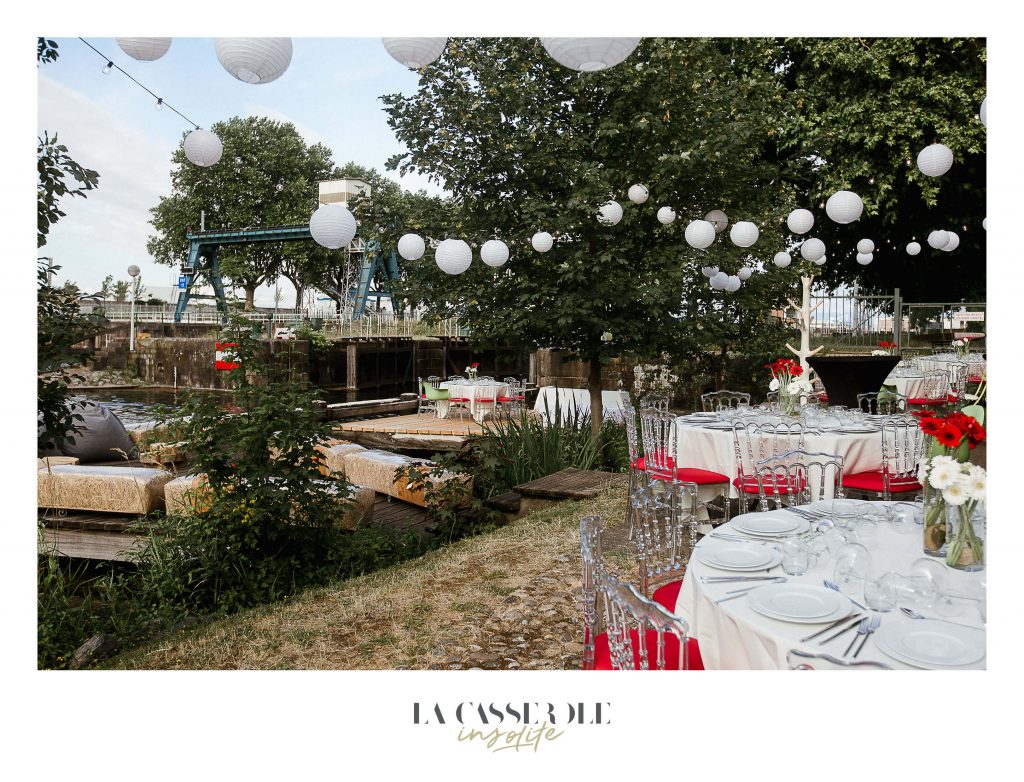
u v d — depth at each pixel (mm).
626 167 7445
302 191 37438
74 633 3957
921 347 14047
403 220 7504
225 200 36625
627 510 5273
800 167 8836
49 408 4008
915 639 1784
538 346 8117
